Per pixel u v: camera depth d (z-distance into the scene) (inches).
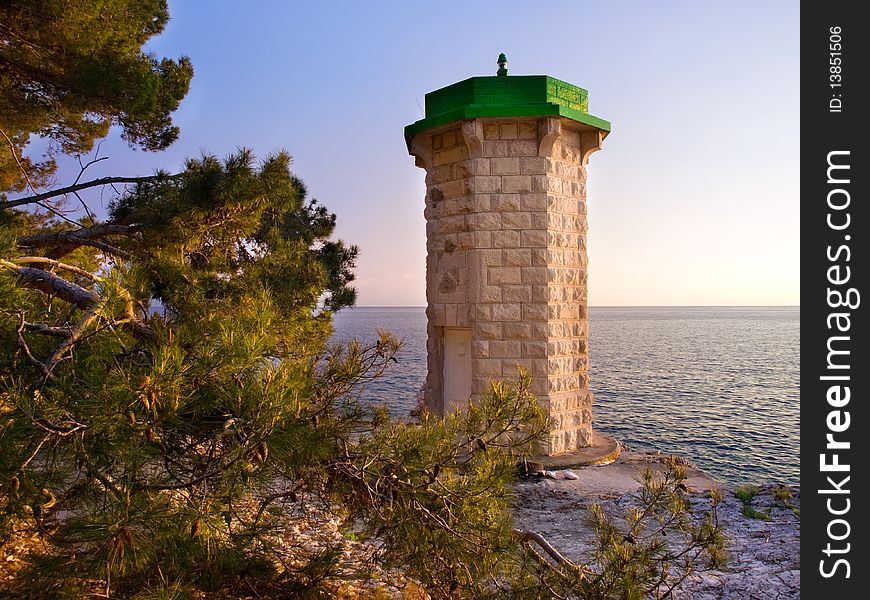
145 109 341.1
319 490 171.2
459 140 458.3
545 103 429.7
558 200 449.1
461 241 452.8
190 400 123.8
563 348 449.1
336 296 504.4
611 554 162.2
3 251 147.3
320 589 180.4
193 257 270.1
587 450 448.5
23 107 364.2
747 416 1019.3
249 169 247.4
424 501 158.7
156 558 125.8
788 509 314.2
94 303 137.9
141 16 358.6
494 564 161.8
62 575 124.6
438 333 479.8
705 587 217.5
